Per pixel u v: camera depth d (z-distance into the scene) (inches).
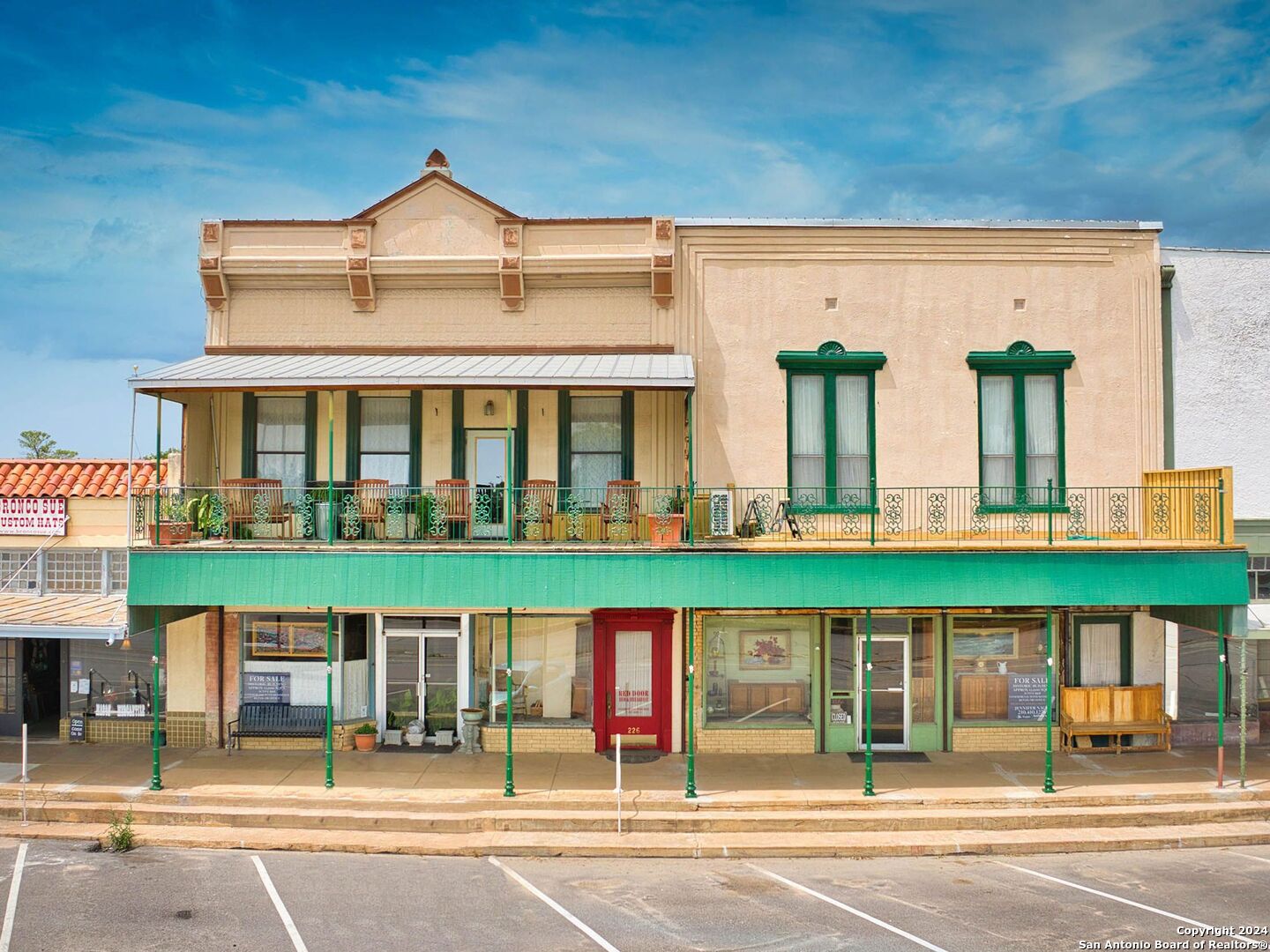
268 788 556.4
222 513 616.4
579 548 564.4
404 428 665.6
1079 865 480.4
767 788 563.5
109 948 376.5
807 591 562.3
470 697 652.1
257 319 668.1
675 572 562.9
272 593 566.9
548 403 660.1
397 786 563.2
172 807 535.5
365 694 658.2
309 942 383.2
